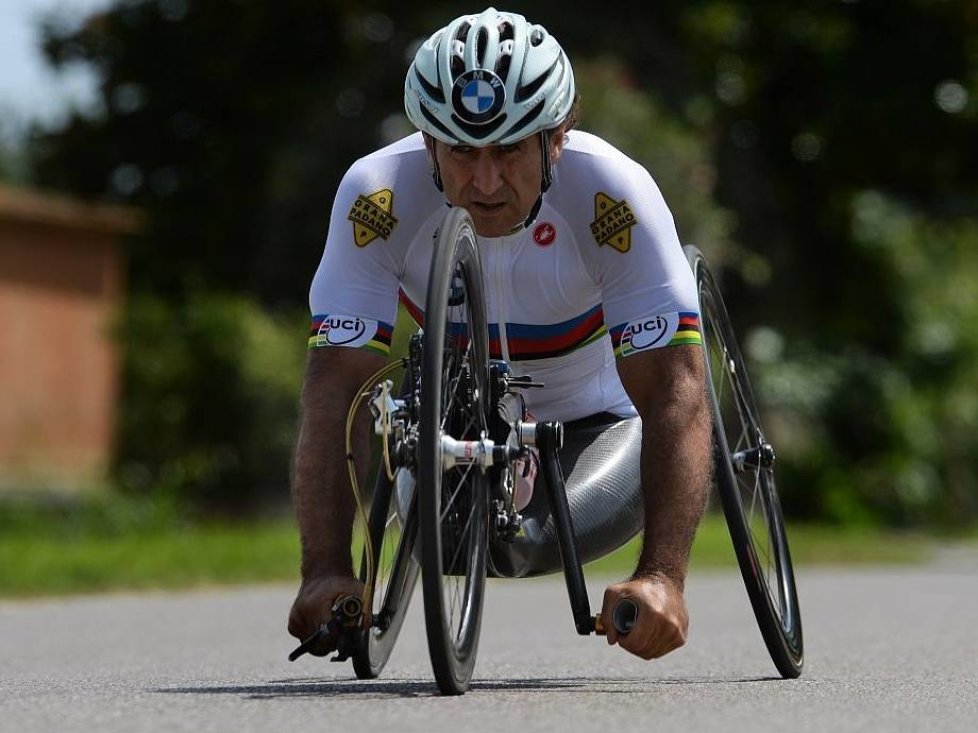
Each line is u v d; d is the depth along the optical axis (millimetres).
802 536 53562
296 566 35219
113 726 10523
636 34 61219
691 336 12898
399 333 45344
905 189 69250
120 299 68688
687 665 16266
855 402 69312
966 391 74188
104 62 69750
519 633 21516
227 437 56406
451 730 10188
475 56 12258
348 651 12320
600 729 10305
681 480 12625
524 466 13328
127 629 21625
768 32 63625
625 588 12164
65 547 36094
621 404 14586
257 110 66688
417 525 12922
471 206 12617
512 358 13773
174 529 46688
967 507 72188
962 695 12953
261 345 56125
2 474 68688
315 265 63094
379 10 64250
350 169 13227
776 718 11086
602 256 13016
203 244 69125
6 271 73250
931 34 62812
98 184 72188
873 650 18109
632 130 56094
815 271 71062
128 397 56656
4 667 15977
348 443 12422
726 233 58781
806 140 66812
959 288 75812
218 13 66500
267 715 10984
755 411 15734
